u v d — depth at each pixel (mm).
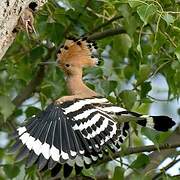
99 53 11008
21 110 11945
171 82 10906
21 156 7664
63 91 11422
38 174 10703
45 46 11734
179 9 10516
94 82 11203
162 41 10430
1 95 10539
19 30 8805
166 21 9656
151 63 10992
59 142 7816
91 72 10945
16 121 12125
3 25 8500
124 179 10719
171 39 10398
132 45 11656
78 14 11305
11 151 7691
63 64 8984
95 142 8000
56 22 11180
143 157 10164
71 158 7766
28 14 8789
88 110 8219
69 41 9094
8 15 8516
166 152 11039
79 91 8844
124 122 8703
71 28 11414
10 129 11914
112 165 11625
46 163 7664
